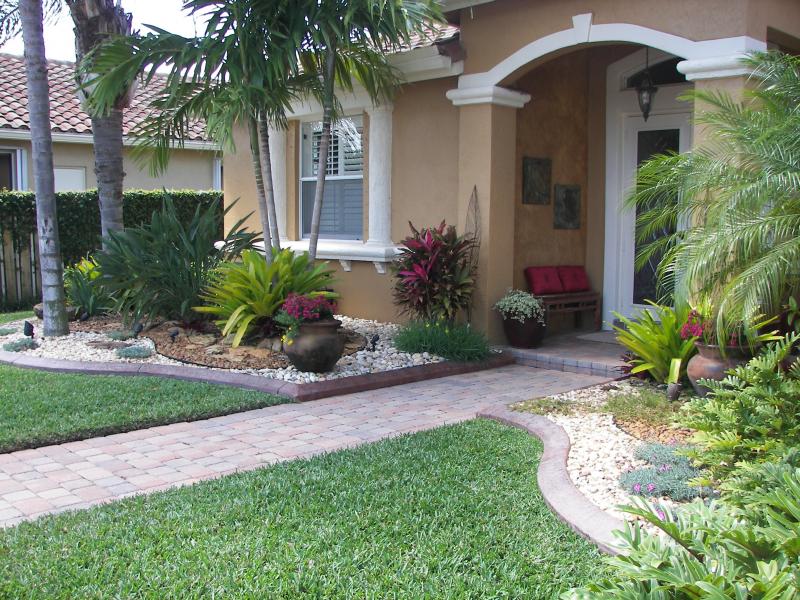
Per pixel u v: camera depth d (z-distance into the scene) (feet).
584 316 35.91
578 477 16.29
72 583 11.53
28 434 19.07
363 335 32.24
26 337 32.22
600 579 10.16
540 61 29.01
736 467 13.57
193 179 66.59
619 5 26.21
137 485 16.43
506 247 31.27
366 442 19.44
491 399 24.39
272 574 11.82
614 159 34.68
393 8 26.04
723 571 8.76
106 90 28.50
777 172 19.06
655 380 24.72
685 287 20.56
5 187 56.49
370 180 35.58
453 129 32.63
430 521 13.96
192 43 28.73
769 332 22.02
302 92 32.35
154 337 31.22
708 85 24.31
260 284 28.86
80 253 49.78
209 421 21.54
